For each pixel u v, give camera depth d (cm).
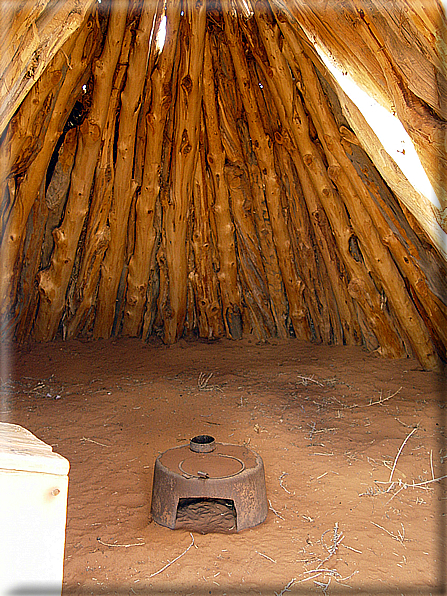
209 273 690
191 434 408
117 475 335
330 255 631
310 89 520
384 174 418
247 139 649
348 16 319
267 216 660
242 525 277
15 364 589
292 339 713
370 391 515
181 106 577
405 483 330
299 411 462
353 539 269
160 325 716
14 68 212
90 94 579
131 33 541
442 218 365
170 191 618
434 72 284
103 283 652
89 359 622
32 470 123
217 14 572
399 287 555
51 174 601
